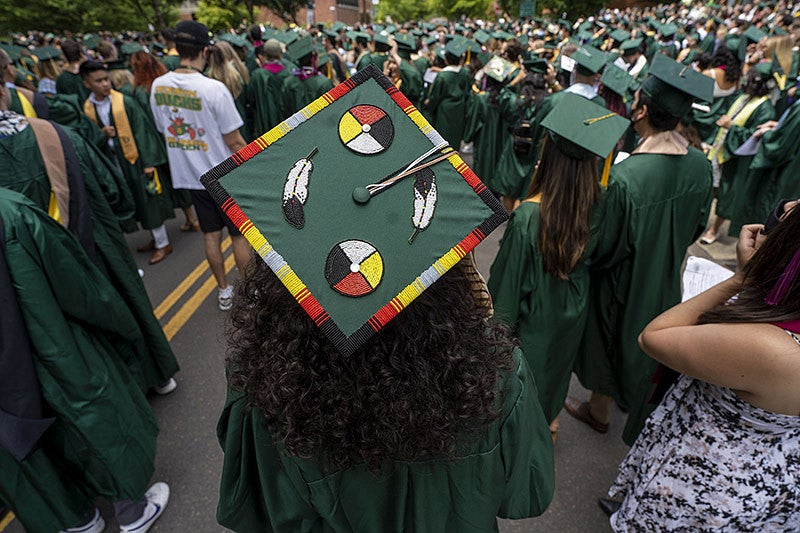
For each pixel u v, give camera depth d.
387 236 0.73
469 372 0.74
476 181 0.75
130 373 2.13
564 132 1.68
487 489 0.88
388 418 0.70
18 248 1.47
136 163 4.28
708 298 1.24
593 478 2.38
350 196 0.75
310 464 0.82
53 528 1.84
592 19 15.65
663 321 1.28
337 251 0.72
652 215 1.98
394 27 12.58
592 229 1.91
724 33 10.32
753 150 3.97
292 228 0.73
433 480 0.83
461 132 6.28
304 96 5.68
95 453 1.75
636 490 1.56
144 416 2.09
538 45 9.37
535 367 2.09
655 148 1.99
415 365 0.71
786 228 0.96
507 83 5.15
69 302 1.66
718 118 4.68
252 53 8.73
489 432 0.83
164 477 2.39
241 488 0.96
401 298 0.70
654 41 9.86
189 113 3.19
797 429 1.17
